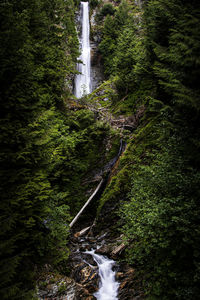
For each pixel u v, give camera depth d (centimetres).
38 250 513
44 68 1013
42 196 460
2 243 370
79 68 3047
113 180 1039
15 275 447
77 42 1834
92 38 3416
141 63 1135
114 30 3006
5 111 473
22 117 508
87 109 1417
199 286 395
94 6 3994
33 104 532
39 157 528
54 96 1097
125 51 1599
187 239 385
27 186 439
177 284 439
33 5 980
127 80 1528
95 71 3209
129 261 604
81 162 1188
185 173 468
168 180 472
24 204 446
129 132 1274
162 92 910
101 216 966
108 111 1589
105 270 670
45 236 571
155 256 507
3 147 452
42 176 488
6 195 418
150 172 539
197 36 392
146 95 1271
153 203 463
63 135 1051
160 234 439
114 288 594
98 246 841
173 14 564
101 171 1192
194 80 455
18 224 455
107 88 2045
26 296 382
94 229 967
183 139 484
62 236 625
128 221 602
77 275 639
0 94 454
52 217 618
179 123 511
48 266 587
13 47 458
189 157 446
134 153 1057
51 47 1162
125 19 2934
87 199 1109
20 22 516
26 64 504
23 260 489
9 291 349
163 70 598
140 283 555
